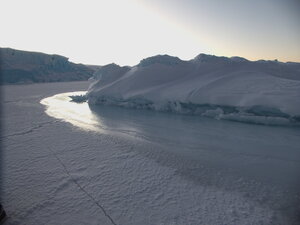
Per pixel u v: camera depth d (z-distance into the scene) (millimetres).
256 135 10656
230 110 14805
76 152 8570
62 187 5883
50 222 4480
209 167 7223
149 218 4617
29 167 7148
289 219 4559
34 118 15227
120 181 6250
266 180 6320
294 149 8695
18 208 4934
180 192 5664
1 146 9281
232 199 5336
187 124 13391
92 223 4465
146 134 11156
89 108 20172
